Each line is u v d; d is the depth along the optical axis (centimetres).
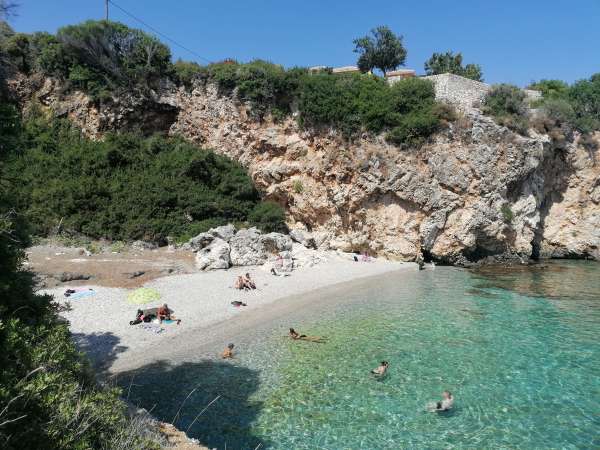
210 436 1078
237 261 3083
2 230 846
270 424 1136
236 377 1419
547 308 2216
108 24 3981
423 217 3650
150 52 4072
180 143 4197
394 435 1086
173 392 1310
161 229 3497
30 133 3825
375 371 1438
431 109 3638
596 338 1752
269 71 4053
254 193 4144
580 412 1188
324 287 2698
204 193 3866
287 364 1523
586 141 3841
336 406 1230
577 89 4238
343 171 3797
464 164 3525
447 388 1334
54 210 3350
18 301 916
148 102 4144
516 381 1376
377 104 3738
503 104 3684
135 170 3872
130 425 825
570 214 3944
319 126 3928
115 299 2138
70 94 4062
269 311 2161
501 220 3516
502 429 1109
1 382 584
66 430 650
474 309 2208
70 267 2488
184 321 1939
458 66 6041
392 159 3653
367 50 5272
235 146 4197
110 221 3428
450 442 1053
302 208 4050
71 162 3712
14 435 572
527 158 3503
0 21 1024
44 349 731
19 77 4019
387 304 2327
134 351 1614
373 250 3812
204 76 4262
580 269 3378
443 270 3388
